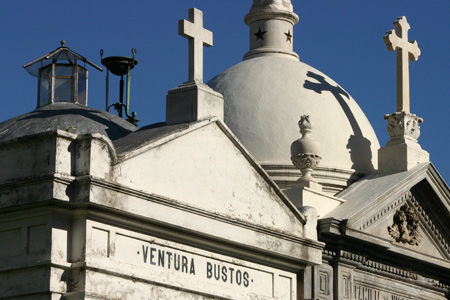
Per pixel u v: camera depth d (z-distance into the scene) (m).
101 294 21.84
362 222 28.77
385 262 30.02
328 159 32.34
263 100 32.81
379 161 31.47
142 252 22.84
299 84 33.34
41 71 29.97
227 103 33.03
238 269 24.98
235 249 24.83
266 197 25.75
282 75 33.53
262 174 25.69
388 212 29.86
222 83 33.75
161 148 23.47
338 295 28.23
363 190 30.33
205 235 23.98
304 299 26.84
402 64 31.83
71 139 21.94
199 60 25.70
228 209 24.78
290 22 35.25
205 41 25.95
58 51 29.98
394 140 31.41
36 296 21.56
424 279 31.52
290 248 26.03
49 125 27.34
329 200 29.17
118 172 22.45
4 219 22.20
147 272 22.83
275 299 25.77
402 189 30.09
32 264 21.59
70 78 29.94
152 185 23.16
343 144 32.75
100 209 21.94
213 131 24.75
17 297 21.72
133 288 22.47
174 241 23.53
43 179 21.56
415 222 30.70
